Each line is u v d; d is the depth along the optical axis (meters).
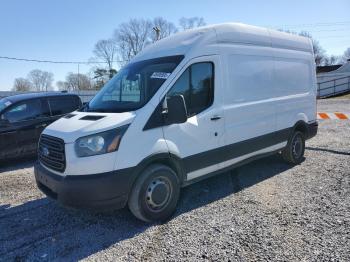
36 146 7.64
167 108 3.91
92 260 3.21
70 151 3.58
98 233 3.79
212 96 4.57
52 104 7.99
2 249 3.51
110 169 3.55
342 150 7.35
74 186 3.49
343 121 11.97
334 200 4.45
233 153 4.95
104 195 3.52
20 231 3.93
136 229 3.85
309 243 3.32
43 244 3.58
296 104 6.32
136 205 3.80
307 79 6.72
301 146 6.57
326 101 23.27
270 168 6.22
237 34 5.00
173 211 4.21
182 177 4.28
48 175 3.87
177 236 3.62
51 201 4.89
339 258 3.03
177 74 4.14
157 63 4.45
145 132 3.79
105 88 4.91
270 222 3.85
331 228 3.62
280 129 5.93
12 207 4.73
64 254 3.35
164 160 4.09
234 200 4.62
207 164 4.57
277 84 5.81
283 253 3.15
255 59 5.30
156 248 3.38
